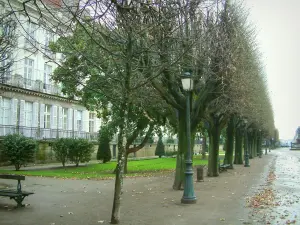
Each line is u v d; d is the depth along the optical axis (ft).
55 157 111.04
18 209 35.09
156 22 30.14
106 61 37.09
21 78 113.39
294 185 58.49
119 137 29.89
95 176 72.23
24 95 116.06
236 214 33.71
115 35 30.60
